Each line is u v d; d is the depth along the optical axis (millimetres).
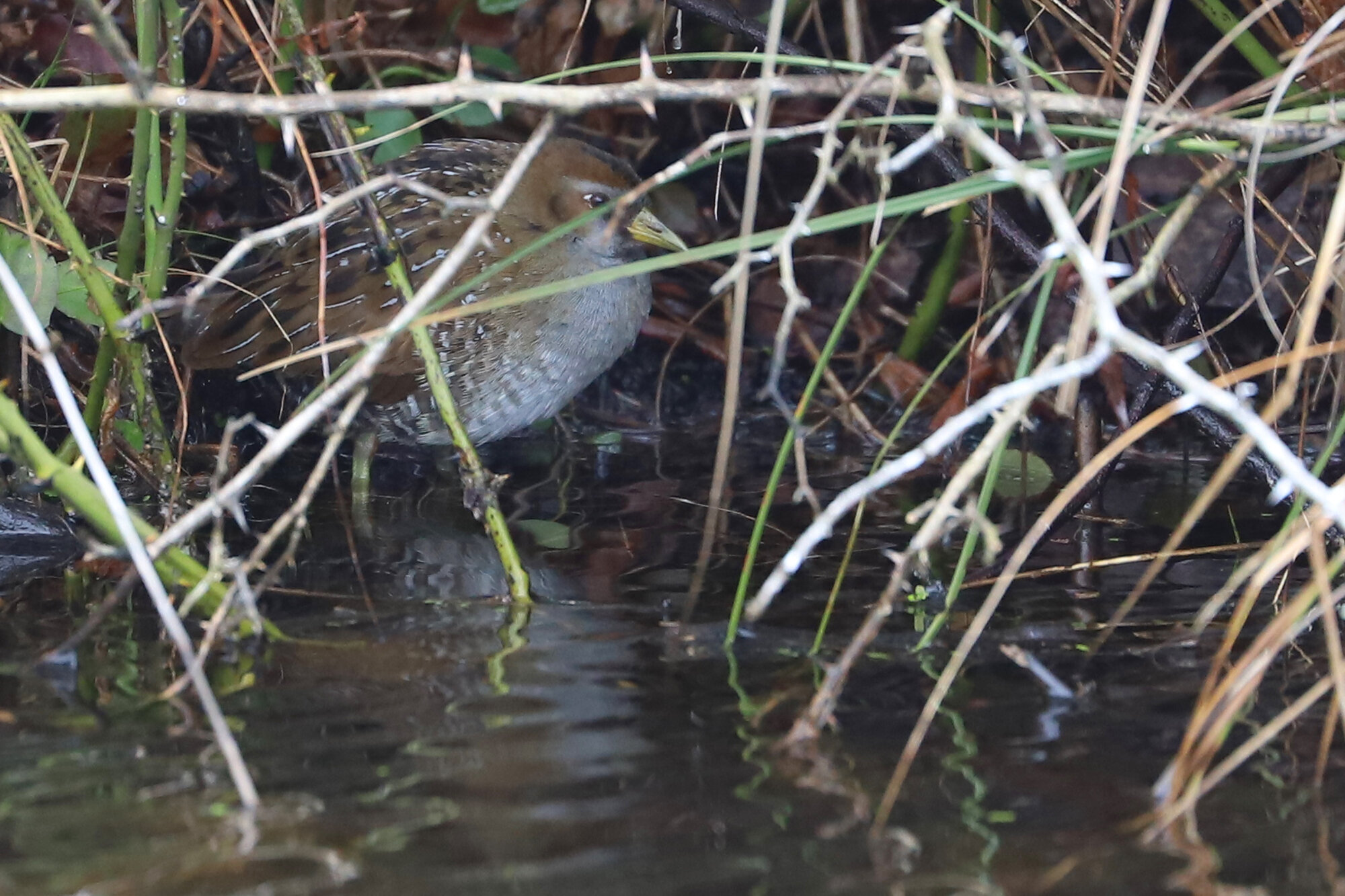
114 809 3756
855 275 10031
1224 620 5480
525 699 4625
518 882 3393
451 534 6906
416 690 4703
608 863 3496
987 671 4949
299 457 8516
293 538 4641
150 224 6785
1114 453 4469
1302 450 6449
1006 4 8164
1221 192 6875
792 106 9852
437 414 8078
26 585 5953
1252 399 8875
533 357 8141
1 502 6664
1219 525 6914
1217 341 7699
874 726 4438
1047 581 6051
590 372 8500
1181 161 9680
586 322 8305
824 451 8773
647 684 4793
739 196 10133
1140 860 3576
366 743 4227
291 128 4348
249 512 7285
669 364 10000
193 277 8258
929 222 9969
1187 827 3746
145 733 4297
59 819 3689
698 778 4020
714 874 3453
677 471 8312
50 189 6363
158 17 6387
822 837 3672
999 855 3578
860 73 6297
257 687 4730
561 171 8258
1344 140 4484
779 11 4141
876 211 4227
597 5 9570
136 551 4156
